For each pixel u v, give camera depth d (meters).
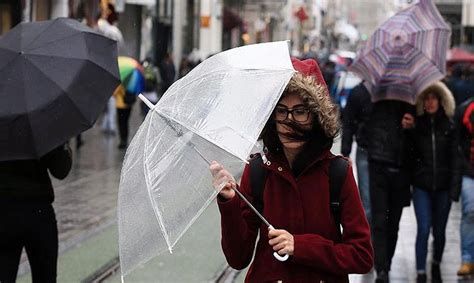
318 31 140.75
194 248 17.48
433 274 15.77
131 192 6.82
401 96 14.97
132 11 59.78
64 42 10.38
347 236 7.09
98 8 45.88
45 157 10.29
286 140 6.99
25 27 10.54
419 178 15.28
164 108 6.78
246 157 6.43
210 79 6.80
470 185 15.38
